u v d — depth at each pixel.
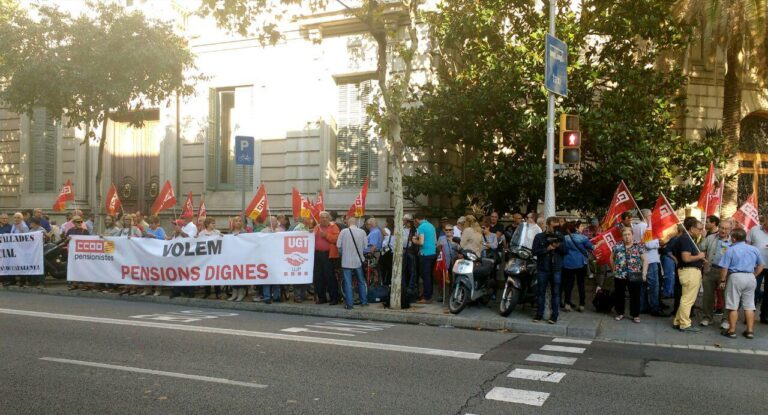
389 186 17.02
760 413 5.38
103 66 15.21
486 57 13.84
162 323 9.56
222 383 6.00
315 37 17.91
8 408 5.16
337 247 11.91
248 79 19.17
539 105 13.69
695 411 5.39
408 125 14.52
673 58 16.94
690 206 17.23
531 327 10.05
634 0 13.12
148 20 16.31
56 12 15.47
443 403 5.45
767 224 10.54
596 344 8.84
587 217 14.99
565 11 14.48
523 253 10.84
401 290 11.70
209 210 19.58
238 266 12.45
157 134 21.05
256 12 12.59
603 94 13.38
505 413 5.20
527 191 13.71
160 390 5.73
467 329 10.21
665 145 13.04
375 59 17.25
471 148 16.81
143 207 21.12
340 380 6.20
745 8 14.64
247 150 13.63
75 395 5.55
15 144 23.53
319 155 17.98
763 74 16.58
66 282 15.86
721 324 9.84
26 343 7.80
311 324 10.06
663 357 7.85
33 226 15.55
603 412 5.29
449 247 12.73
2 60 16.53
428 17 14.78
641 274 10.48
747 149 19.31
